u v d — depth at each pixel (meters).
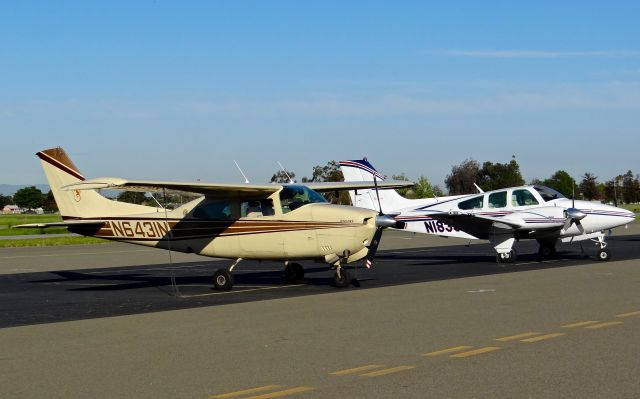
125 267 22.42
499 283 14.48
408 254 25.25
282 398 5.97
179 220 16.09
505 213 21.33
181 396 6.13
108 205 16.88
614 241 30.16
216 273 15.27
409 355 7.52
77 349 8.42
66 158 17.11
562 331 8.65
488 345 7.91
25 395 6.30
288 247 15.19
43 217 105.69
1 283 17.84
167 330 9.68
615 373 6.52
